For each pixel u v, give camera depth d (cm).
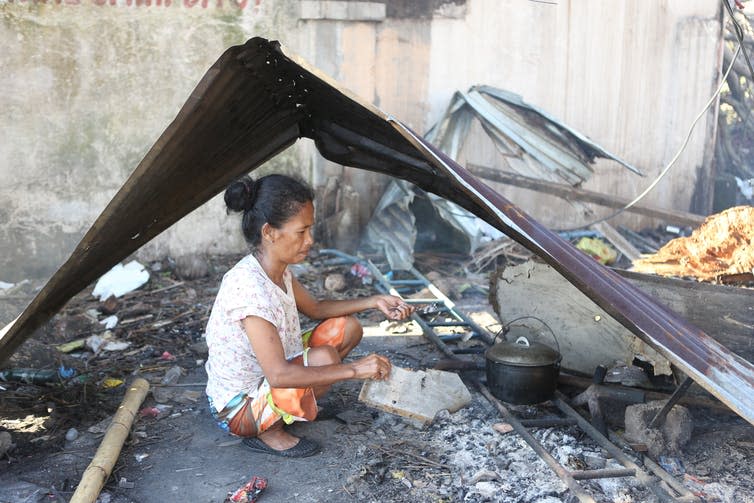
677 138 912
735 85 1047
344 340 362
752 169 1030
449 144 756
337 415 383
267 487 316
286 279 337
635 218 908
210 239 739
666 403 346
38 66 652
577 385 402
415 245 794
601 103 871
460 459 338
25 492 309
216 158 339
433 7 780
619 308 271
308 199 313
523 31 821
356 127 364
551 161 749
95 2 659
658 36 876
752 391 246
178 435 367
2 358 350
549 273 418
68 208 683
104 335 520
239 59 278
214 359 337
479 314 589
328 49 749
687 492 301
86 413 388
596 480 319
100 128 680
